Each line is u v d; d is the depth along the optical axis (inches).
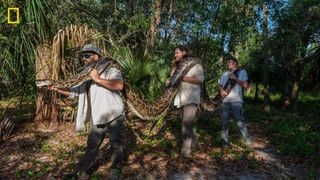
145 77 338.6
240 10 525.0
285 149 297.0
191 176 230.8
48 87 211.0
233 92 293.9
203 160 259.8
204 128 362.0
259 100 783.1
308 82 650.8
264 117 492.1
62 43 312.2
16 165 245.0
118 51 340.5
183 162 251.3
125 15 563.5
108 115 208.8
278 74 662.5
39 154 266.8
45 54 315.0
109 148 273.1
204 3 513.0
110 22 528.7
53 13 315.0
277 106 693.9
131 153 264.8
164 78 346.9
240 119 297.3
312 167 257.3
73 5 378.9
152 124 331.0
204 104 279.0
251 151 289.1
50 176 223.5
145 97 338.0
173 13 542.9
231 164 256.2
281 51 601.0
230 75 293.7
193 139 279.4
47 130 328.5
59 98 339.6
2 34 295.1
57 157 256.4
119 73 209.8
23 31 293.9
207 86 406.3
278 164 265.4
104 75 206.1
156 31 502.9
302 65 619.5
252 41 585.3
